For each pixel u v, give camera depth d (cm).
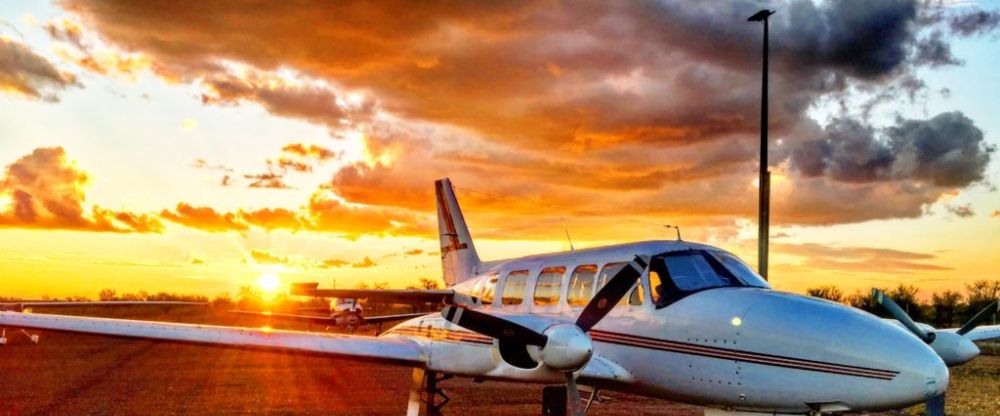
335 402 1539
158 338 1069
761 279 1020
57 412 1348
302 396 1630
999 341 3944
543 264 1205
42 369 2200
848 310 902
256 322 4997
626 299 1040
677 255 1028
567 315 1108
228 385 1820
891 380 821
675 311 977
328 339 1112
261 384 1852
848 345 845
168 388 1736
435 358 1108
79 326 1063
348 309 3406
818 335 862
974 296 3019
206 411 1384
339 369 2338
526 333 941
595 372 1004
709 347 933
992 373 2273
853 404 848
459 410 1443
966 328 1114
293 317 3388
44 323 1066
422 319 1193
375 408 1459
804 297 941
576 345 891
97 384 1808
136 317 5297
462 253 1755
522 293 1217
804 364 864
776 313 899
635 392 1055
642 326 1005
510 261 1327
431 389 1155
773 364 883
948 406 1535
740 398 916
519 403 1549
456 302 1422
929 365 817
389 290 1525
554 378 972
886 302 1078
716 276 998
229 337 1079
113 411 1367
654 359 987
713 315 939
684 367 956
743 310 920
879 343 837
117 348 3238
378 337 1217
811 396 864
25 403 1466
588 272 1105
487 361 1032
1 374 2038
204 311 5641
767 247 1775
